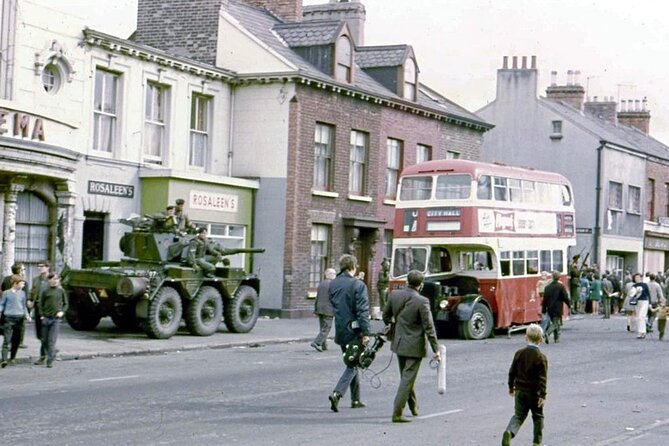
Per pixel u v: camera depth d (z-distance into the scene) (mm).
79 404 13141
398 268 28078
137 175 28359
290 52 34000
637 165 52688
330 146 33844
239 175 32688
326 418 12656
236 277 25156
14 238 23891
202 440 10789
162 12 34031
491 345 25125
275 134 32156
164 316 22656
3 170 22500
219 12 33062
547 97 55344
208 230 30344
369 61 37906
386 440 11164
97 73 27234
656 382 17969
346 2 40938
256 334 25328
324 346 22391
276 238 31984
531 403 10586
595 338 28375
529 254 29359
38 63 24656
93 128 27031
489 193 27656
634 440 11859
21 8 24078
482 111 51844
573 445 11406
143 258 23656
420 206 27875
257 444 10648
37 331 18453
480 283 27922
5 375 16500
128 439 10695
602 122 55594
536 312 29516
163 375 16828
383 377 17594
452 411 13711
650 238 54219
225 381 16156
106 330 24453
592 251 48750
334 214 33812
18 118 22672
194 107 31344
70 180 25141
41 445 10219
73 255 25734
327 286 22328
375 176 35812
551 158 50062
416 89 38188
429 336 12398
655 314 29875
